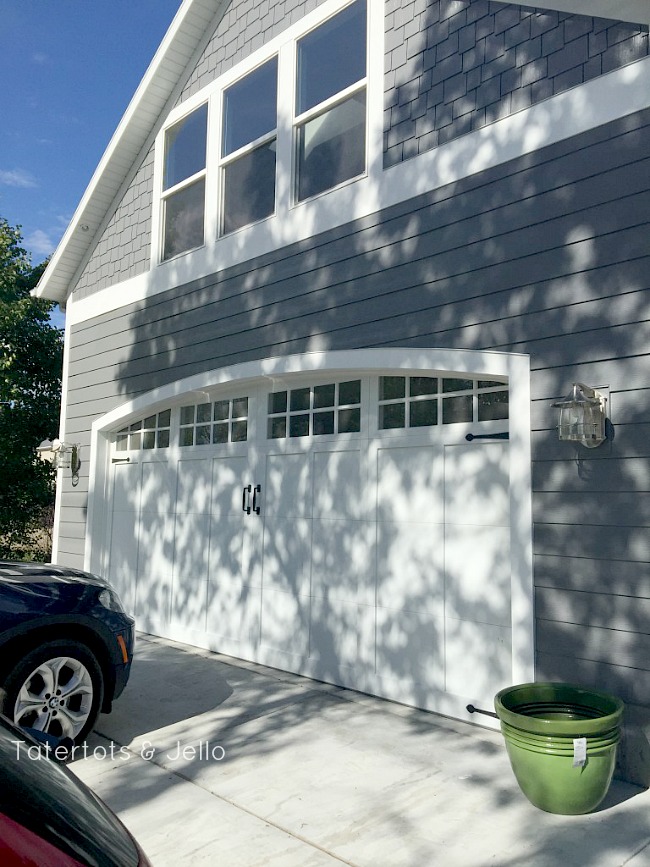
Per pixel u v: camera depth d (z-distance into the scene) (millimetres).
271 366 6797
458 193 5531
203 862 3369
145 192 8945
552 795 3730
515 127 5203
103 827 1859
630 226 4531
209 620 7574
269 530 6977
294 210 6891
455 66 5656
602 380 4578
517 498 4895
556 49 5020
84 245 9812
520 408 4953
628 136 4590
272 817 3805
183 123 8609
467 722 5227
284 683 6246
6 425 12938
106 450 9289
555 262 4887
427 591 5586
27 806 1715
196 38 8312
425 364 5555
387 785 4172
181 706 5613
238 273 7438
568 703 4246
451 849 3459
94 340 9500
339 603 6242
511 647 5031
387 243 6016
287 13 7234
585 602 4535
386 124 6141
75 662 4527
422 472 5711
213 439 7789
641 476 4344
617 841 3512
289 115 7094
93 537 9117
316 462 6586
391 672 5773
